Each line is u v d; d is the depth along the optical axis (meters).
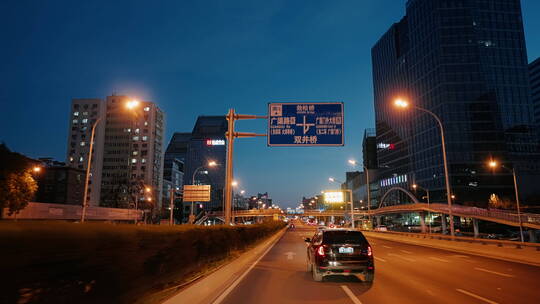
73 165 130.38
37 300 4.35
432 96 121.38
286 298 9.13
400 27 145.88
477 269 15.46
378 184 156.50
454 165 111.00
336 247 11.35
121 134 136.12
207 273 12.45
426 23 126.56
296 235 58.38
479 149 111.88
